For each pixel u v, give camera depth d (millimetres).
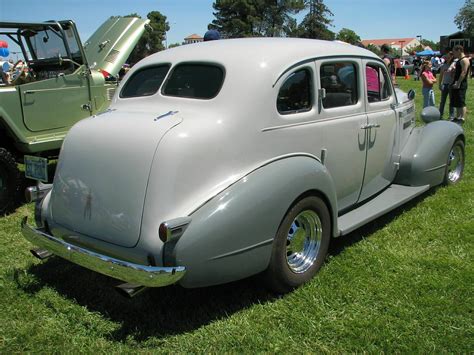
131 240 2828
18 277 3684
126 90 3814
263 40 3709
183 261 2664
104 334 2953
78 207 3104
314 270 3467
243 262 2887
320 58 3639
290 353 2717
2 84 6707
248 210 2846
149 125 2938
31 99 5902
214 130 2939
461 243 4113
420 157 4816
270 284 3184
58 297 3385
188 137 2826
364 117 4102
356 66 4059
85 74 6512
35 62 6852
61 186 3225
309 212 3326
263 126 3154
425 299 3199
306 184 3166
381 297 3246
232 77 3189
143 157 2811
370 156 4273
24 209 5512
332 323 2967
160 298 3340
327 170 3500
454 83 9641
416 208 4980
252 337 2850
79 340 2896
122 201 2863
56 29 6230
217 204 2797
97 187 2984
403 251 3961
